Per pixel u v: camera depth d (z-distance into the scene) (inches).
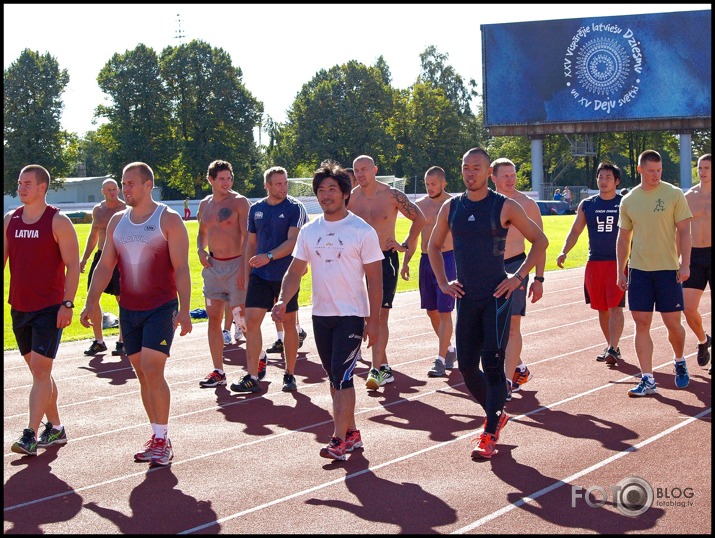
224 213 340.8
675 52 1977.1
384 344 329.1
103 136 2923.2
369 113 3061.0
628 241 308.2
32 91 2773.1
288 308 318.7
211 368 375.6
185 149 2839.6
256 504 199.5
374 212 335.6
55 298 247.8
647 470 216.1
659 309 300.8
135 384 345.1
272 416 285.9
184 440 257.6
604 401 291.7
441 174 362.6
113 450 249.9
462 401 301.7
